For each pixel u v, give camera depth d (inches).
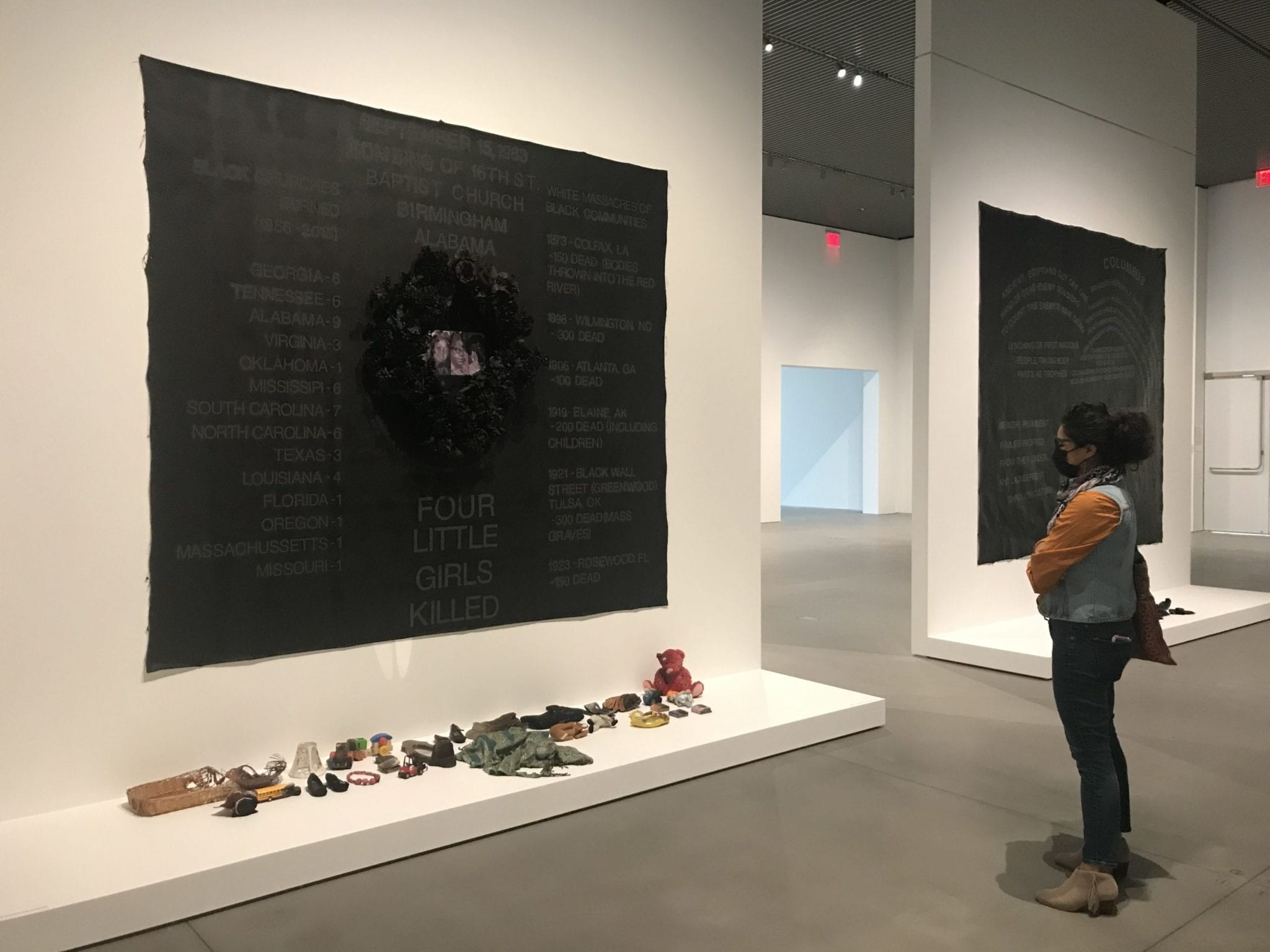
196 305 141.3
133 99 136.2
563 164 177.6
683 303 195.5
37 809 131.5
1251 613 293.6
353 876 124.7
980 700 210.5
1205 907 116.5
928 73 250.1
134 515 137.4
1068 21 286.8
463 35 166.1
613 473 185.6
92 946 107.3
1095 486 117.4
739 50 203.5
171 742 140.6
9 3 127.4
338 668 154.6
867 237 680.4
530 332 171.2
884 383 692.7
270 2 146.9
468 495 167.2
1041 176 280.7
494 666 171.5
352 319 154.4
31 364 130.0
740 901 117.9
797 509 745.6
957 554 260.8
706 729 169.9
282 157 147.9
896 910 115.6
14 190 128.5
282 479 148.8
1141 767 167.6
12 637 129.6
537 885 121.9
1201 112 458.0
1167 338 327.3
